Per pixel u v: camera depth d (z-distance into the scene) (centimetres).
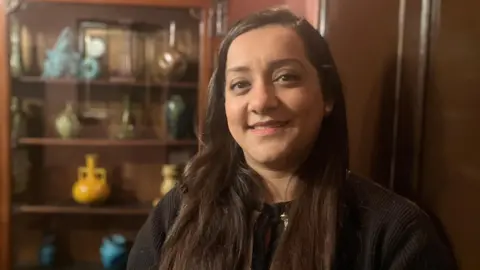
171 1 196
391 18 130
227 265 94
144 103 214
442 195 127
